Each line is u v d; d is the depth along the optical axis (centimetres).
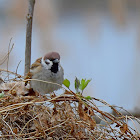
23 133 632
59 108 639
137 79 1133
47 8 1295
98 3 1430
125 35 1375
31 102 626
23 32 1242
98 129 632
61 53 1238
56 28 1324
